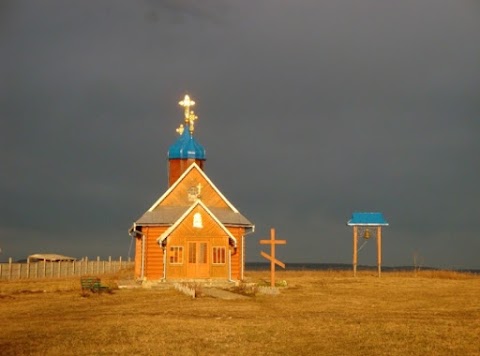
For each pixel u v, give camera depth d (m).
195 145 64.56
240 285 47.28
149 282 50.59
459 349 20.72
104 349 20.69
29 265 71.44
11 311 32.78
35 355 19.67
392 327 25.47
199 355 19.72
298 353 20.08
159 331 24.42
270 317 29.08
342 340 22.41
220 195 58.91
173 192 58.41
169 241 51.91
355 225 66.06
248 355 19.73
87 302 37.56
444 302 36.81
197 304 35.53
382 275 68.25
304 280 57.97
